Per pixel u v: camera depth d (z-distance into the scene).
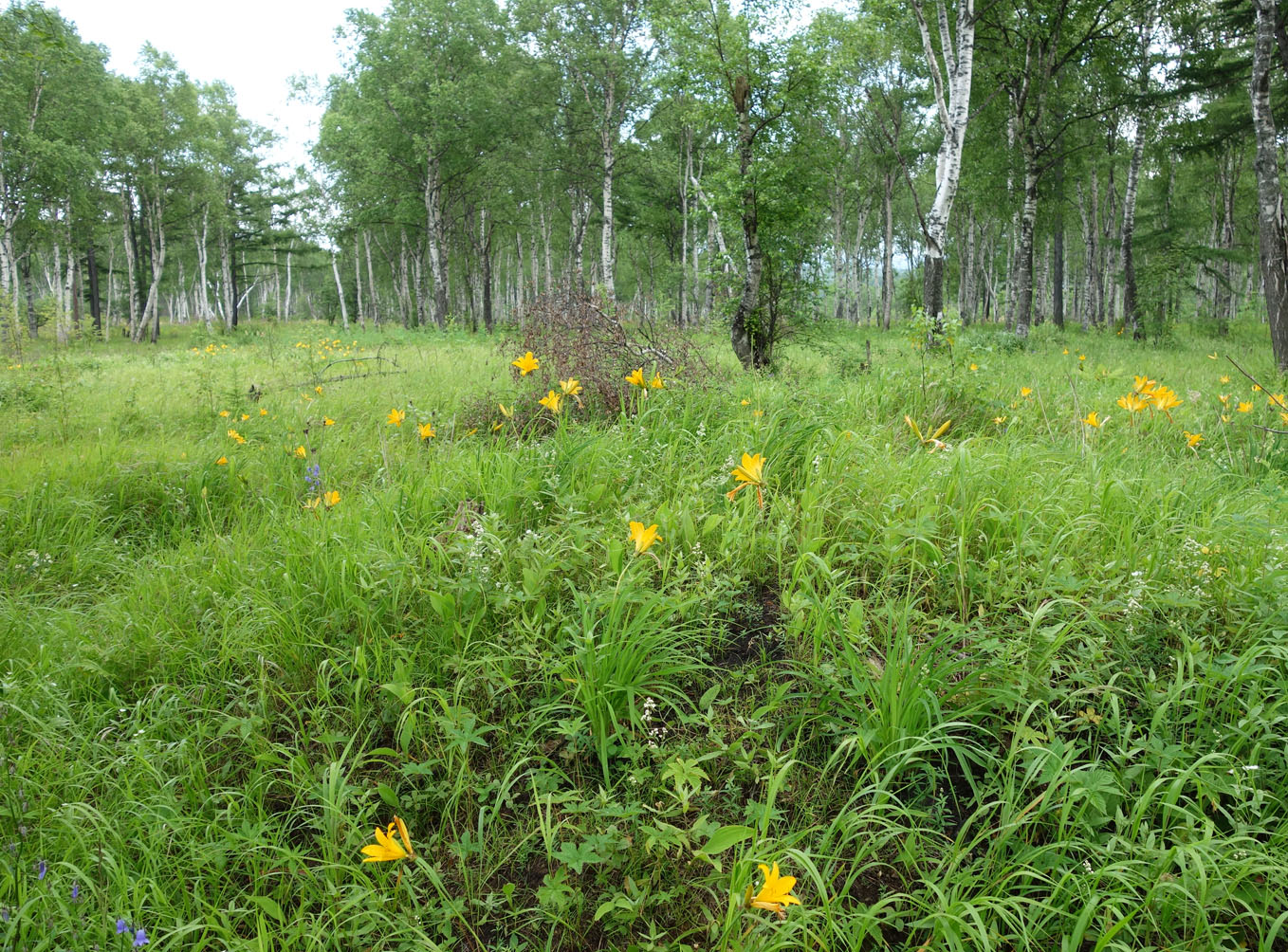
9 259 27.61
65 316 15.84
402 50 28.27
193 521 4.70
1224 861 1.84
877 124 28.41
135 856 2.12
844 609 2.86
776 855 1.86
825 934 1.77
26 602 3.46
